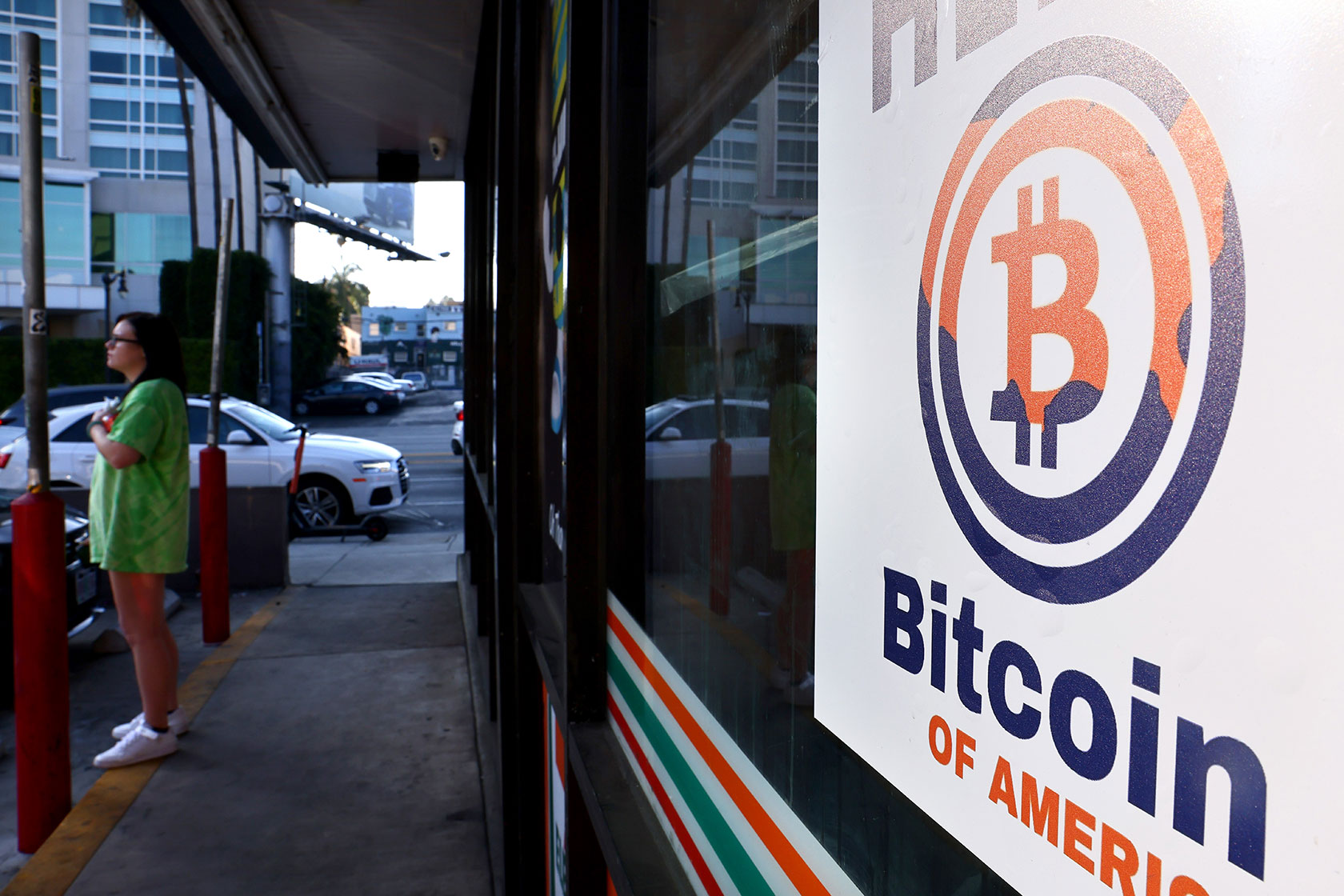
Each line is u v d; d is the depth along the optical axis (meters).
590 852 1.47
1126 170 0.31
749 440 0.85
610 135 1.51
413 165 7.55
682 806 1.02
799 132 0.72
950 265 0.43
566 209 1.58
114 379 32.44
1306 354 0.25
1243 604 0.27
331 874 3.04
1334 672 0.24
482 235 5.38
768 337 0.80
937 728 0.45
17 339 34.38
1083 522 0.34
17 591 3.33
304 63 5.20
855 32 0.54
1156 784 0.30
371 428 33.81
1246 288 0.27
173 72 40.66
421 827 3.34
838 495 0.57
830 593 0.59
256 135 6.47
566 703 1.51
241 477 10.00
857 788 0.55
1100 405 0.33
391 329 83.94
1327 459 0.24
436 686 4.85
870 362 0.52
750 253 0.86
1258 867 0.27
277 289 33.66
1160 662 0.30
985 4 0.40
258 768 3.83
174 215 41.19
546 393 2.34
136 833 3.29
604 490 1.50
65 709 3.43
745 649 0.83
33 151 3.31
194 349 29.92
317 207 33.62
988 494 0.40
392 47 4.93
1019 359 0.38
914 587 0.47
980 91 0.40
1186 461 0.29
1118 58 0.32
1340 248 0.24
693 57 1.15
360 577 7.81
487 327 4.81
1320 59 0.24
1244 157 0.27
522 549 2.51
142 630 3.87
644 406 1.38
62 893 2.91
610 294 1.46
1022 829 0.38
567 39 1.66
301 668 5.14
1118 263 0.32
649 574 1.32
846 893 0.57
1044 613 0.36
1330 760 0.24
